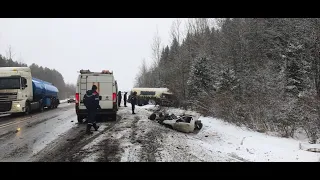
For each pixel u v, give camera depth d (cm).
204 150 877
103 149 845
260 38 3350
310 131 1128
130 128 1305
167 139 1034
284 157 820
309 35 2023
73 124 1480
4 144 924
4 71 2002
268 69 2431
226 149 934
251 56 3234
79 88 1549
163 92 3541
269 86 1877
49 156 763
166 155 791
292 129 1242
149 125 1424
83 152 807
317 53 1716
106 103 1570
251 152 884
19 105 1969
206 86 2612
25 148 862
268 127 1352
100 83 1569
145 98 3672
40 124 1481
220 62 3331
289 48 2334
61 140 994
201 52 3416
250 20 3416
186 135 1177
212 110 1833
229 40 3462
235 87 2205
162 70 5059
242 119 1492
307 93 1425
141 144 927
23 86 2023
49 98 2769
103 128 1308
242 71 2908
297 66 2102
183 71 2833
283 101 1481
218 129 1345
